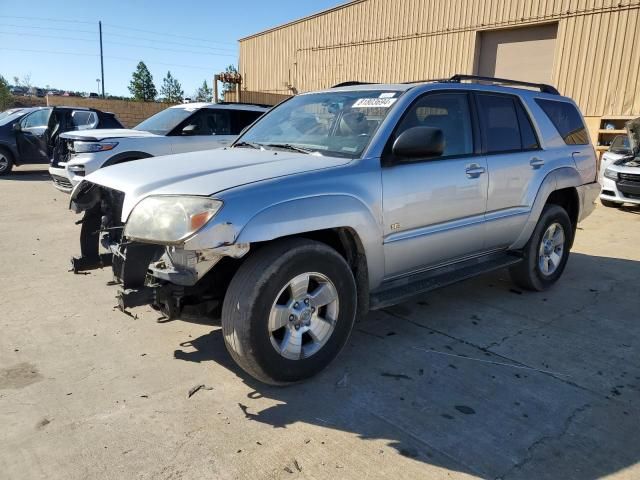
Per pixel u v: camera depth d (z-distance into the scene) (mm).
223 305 3064
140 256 3115
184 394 3166
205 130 9273
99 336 3936
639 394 3320
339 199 3297
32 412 2938
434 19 17609
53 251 6246
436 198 3918
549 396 3260
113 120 13000
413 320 4441
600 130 14164
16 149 13789
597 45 14008
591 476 2539
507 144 4719
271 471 2508
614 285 5523
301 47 22953
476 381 3422
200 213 2836
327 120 4141
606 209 10445
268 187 3066
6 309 4426
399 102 3869
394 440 2775
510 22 15664
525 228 4852
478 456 2664
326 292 3309
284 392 3227
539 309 4770
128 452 2619
